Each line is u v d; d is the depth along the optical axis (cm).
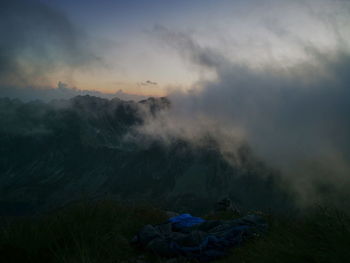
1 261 548
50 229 673
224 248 634
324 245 493
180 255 613
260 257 526
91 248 625
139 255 658
